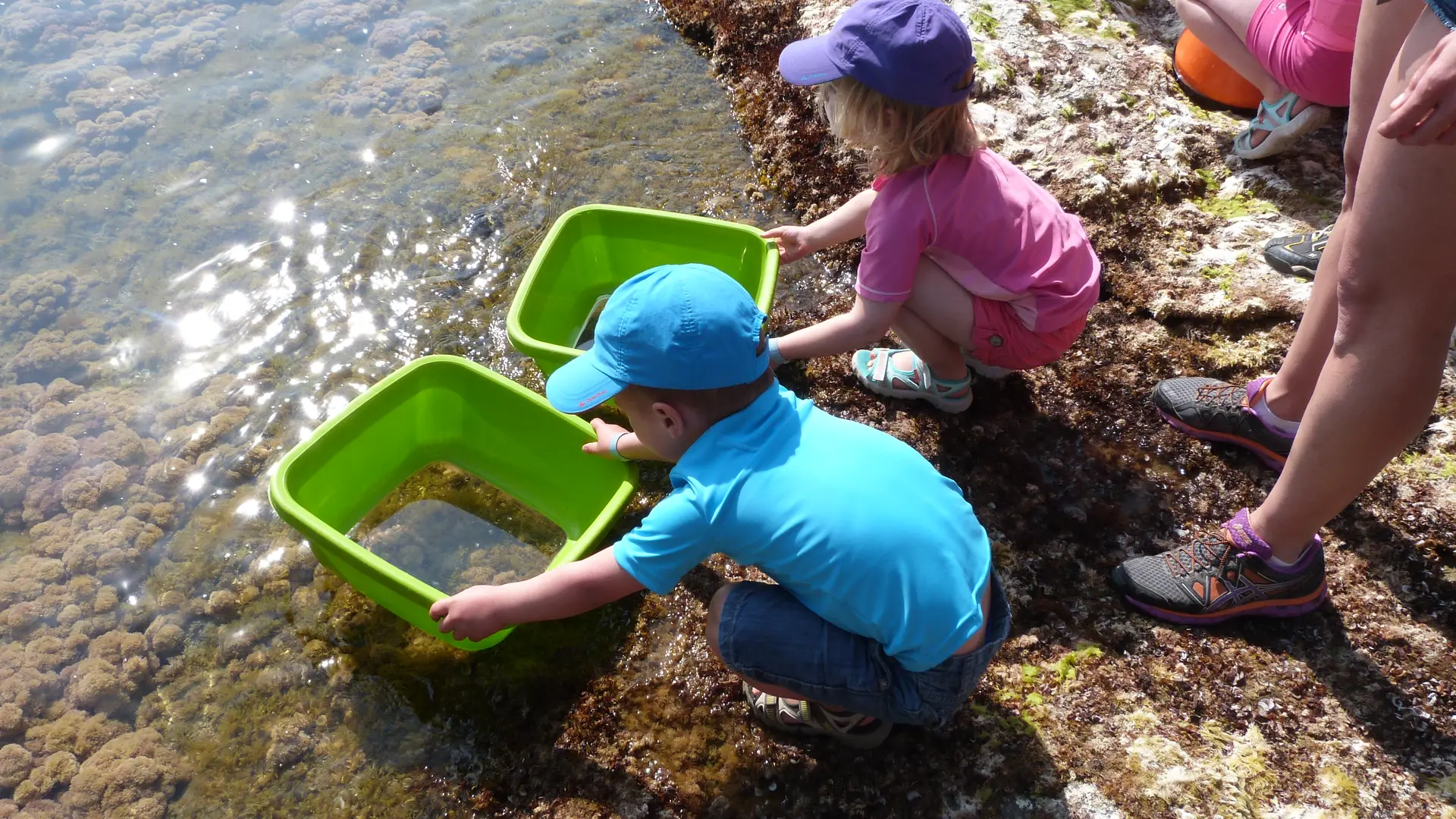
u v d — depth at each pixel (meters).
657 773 1.82
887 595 1.46
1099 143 2.78
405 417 2.26
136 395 2.46
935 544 1.48
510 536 2.24
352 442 2.15
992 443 2.31
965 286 2.05
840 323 2.10
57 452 2.32
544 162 3.05
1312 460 1.64
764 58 3.30
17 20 3.47
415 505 2.29
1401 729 1.76
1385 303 1.45
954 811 1.72
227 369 2.52
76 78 3.27
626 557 1.57
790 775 1.81
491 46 3.48
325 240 2.81
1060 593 2.03
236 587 2.11
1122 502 2.19
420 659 1.99
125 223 2.85
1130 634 1.94
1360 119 1.65
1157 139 2.78
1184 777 1.70
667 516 1.53
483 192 2.96
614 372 1.54
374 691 1.95
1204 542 1.91
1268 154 2.68
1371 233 1.40
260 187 2.96
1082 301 2.07
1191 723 1.80
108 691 1.95
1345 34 2.36
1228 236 2.58
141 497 2.26
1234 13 2.63
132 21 3.54
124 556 2.15
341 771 1.85
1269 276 2.46
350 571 1.93
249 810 1.81
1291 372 2.02
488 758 1.86
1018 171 2.11
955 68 1.82
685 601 2.07
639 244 2.65
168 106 3.20
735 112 3.24
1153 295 2.49
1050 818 1.68
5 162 3.00
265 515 2.23
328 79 3.33
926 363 2.29
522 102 3.26
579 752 1.86
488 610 1.65
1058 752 1.75
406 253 2.79
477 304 2.68
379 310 2.65
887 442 1.57
